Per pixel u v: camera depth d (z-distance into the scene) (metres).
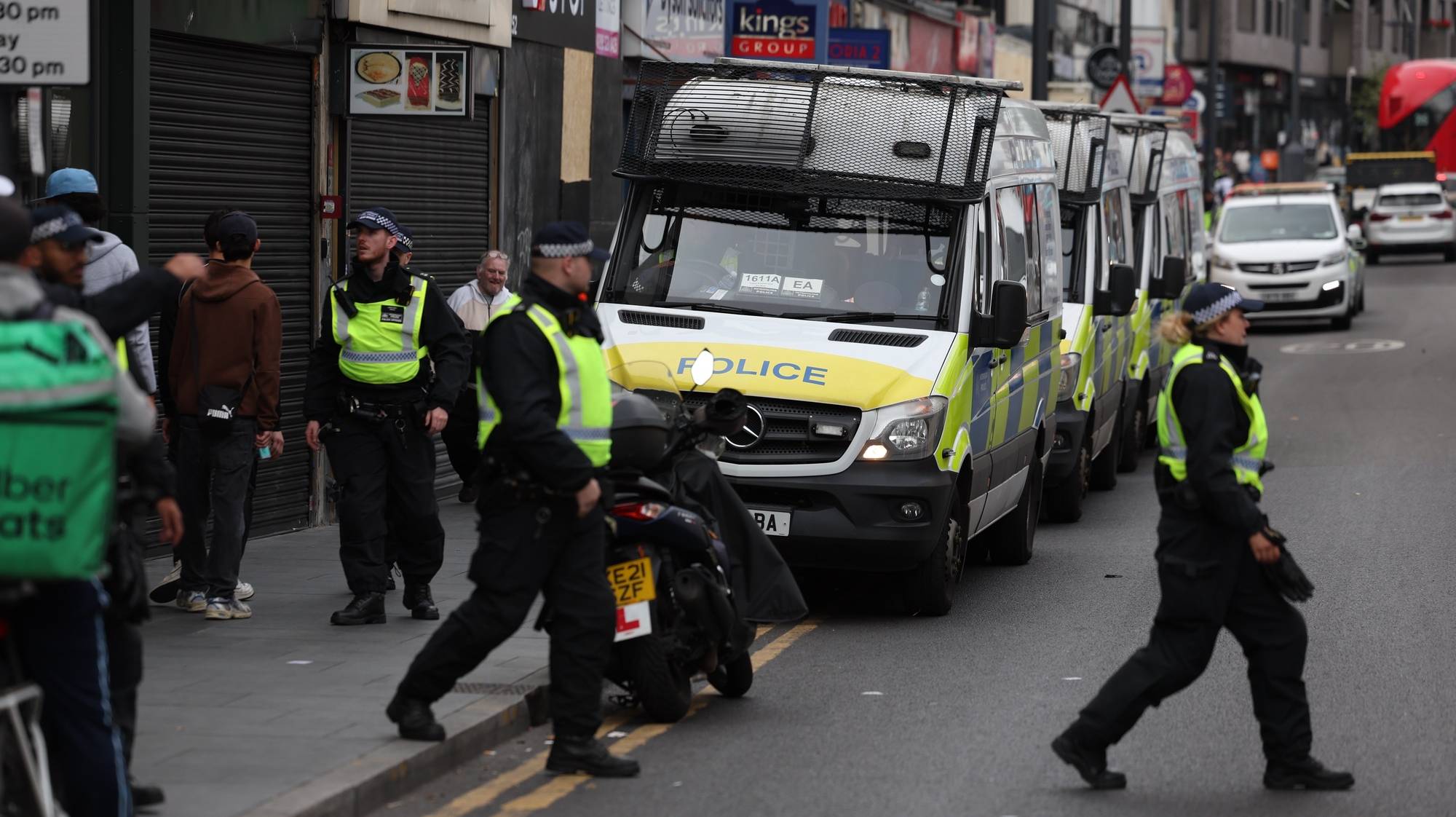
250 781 15.86
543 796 16.81
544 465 16.59
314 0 32.28
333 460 23.80
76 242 15.00
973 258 27.12
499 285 32.00
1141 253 46.00
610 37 48.44
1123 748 18.75
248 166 30.95
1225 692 21.34
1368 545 32.59
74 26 16.75
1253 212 83.94
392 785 16.52
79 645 13.17
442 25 36.84
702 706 20.77
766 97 27.84
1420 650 23.77
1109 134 41.16
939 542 25.97
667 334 26.23
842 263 27.20
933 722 19.94
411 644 22.33
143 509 14.40
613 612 17.52
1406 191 125.44
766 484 25.00
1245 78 196.75
